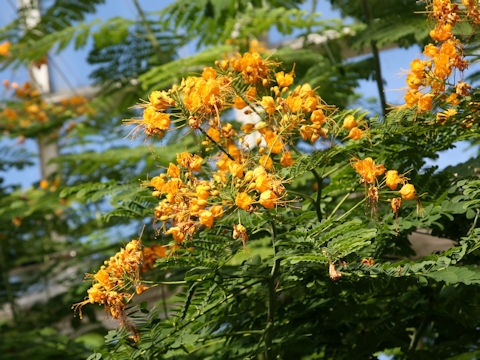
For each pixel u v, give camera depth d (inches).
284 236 59.2
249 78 57.9
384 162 62.6
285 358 62.1
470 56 60.2
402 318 64.7
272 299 58.5
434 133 60.5
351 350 63.6
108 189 64.9
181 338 57.5
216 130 58.0
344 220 59.5
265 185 54.2
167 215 56.0
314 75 83.9
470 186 59.3
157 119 55.7
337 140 59.1
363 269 54.8
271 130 58.3
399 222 60.5
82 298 60.6
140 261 56.7
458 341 63.8
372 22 82.0
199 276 56.0
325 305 62.7
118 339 57.0
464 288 61.2
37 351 91.9
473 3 57.3
